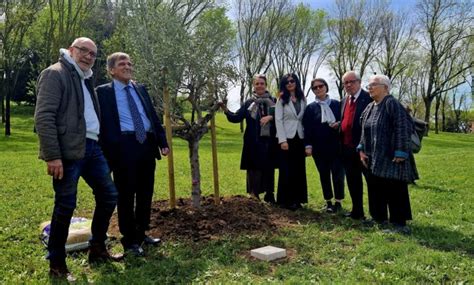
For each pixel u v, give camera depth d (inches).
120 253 183.5
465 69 1450.5
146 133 186.7
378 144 219.5
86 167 164.7
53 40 1080.8
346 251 189.8
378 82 222.8
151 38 227.8
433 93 1520.7
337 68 1579.7
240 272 164.1
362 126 232.4
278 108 268.1
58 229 155.3
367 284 151.1
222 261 175.3
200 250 187.2
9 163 499.8
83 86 159.5
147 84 226.7
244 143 282.8
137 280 155.3
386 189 228.5
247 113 279.0
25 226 220.5
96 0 1168.2
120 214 183.2
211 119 249.3
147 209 192.2
